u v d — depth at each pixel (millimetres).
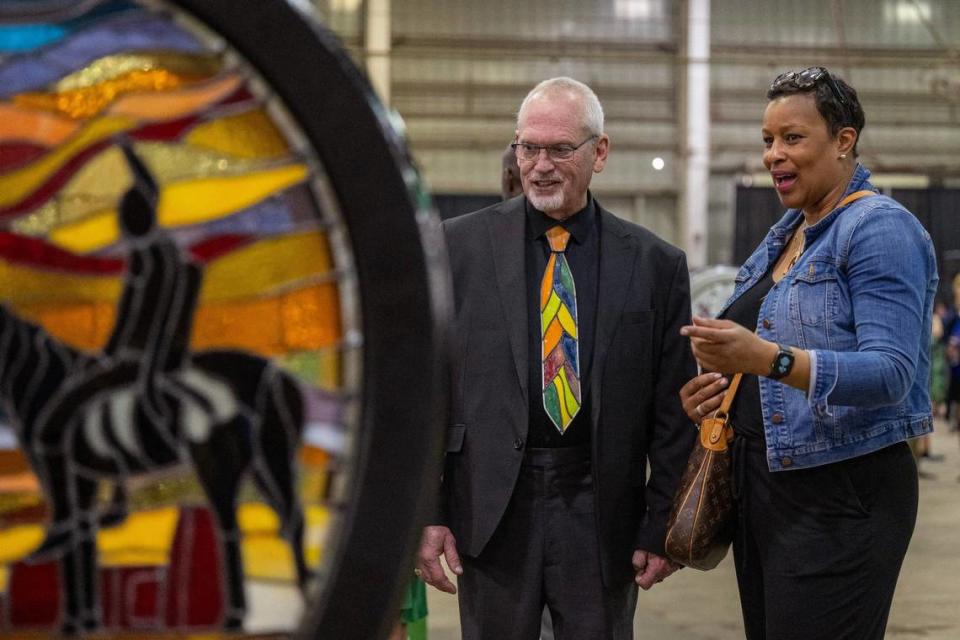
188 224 778
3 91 774
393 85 16188
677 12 16594
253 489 779
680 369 1986
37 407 771
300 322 780
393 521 753
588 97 1933
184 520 782
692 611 4422
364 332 756
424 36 16172
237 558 781
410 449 752
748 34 16844
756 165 16859
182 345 776
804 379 1557
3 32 773
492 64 16328
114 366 774
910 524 1724
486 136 16297
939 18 17109
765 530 1761
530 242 1966
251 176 779
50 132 778
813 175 1744
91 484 775
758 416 1783
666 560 1945
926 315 1722
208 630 782
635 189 16656
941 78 17078
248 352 777
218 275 778
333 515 774
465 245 1988
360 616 752
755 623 1868
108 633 779
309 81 748
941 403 12000
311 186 777
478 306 1947
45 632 779
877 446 1676
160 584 781
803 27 16938
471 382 1935
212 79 779
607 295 1928
